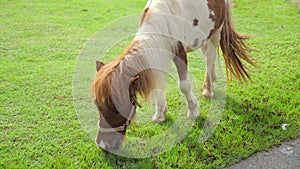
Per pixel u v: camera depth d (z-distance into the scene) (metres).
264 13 7.04
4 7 7.33
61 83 4.38
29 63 4.88
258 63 4.75
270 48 5.31
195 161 3.05
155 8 2.88
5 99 3.99
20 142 3.30
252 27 6.23
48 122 3.60
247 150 3.17
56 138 3.36
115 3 7.69
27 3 7.64
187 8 3.11
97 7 7.41
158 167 2.99
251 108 3.78
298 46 5.36
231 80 4.10
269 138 3.33
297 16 6.83
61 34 5.94
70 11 7.14
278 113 3.70
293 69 4.62
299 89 4.16
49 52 5.24
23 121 3.62
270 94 4.04
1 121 3.60
